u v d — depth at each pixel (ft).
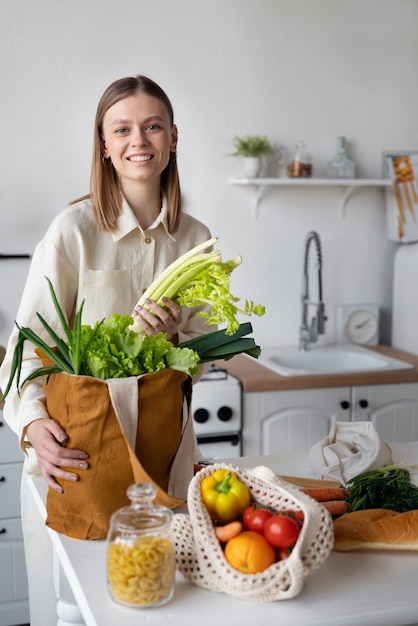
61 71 10.71
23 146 10.71
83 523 4.52
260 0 11.37
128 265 5.92
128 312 5.96
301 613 3.80
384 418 10.71
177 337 5.41
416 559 4.42
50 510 4.64
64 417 4.46
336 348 12.12
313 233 11.57
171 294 4.86
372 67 12.05
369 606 3.87
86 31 10.74
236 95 11.50
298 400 10.30
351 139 12.12
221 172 11.60
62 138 10.84
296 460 6.13
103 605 3.84
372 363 11.56
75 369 4.38
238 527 3.94
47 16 10.55
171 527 4.09
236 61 11.42
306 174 11.57
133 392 4.35
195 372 4.61
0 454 9.52
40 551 6.05
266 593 3.84
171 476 4.88
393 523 4.50
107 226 5.78
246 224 11.85
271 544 3.88
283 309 12.21
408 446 6.54
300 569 3.77
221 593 3.98
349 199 12.31
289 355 11.71
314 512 3.91
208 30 11.23
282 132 11.78
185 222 6.32
